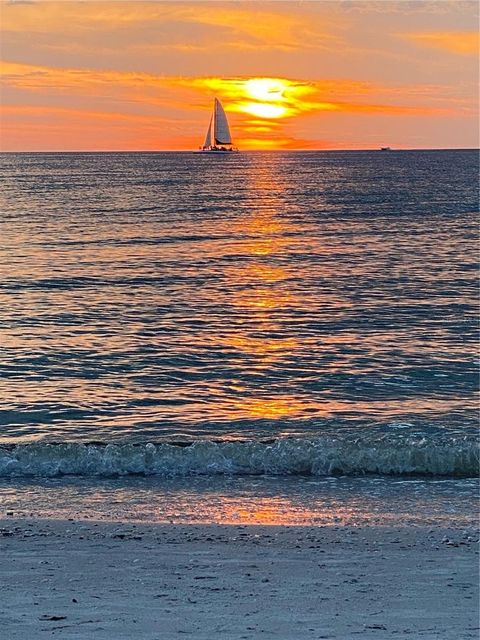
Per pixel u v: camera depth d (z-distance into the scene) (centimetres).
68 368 2192
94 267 4084
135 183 12875
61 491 1280
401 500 1226
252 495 1256
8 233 5647
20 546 981
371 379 2077
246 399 1906
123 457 1396
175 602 781
